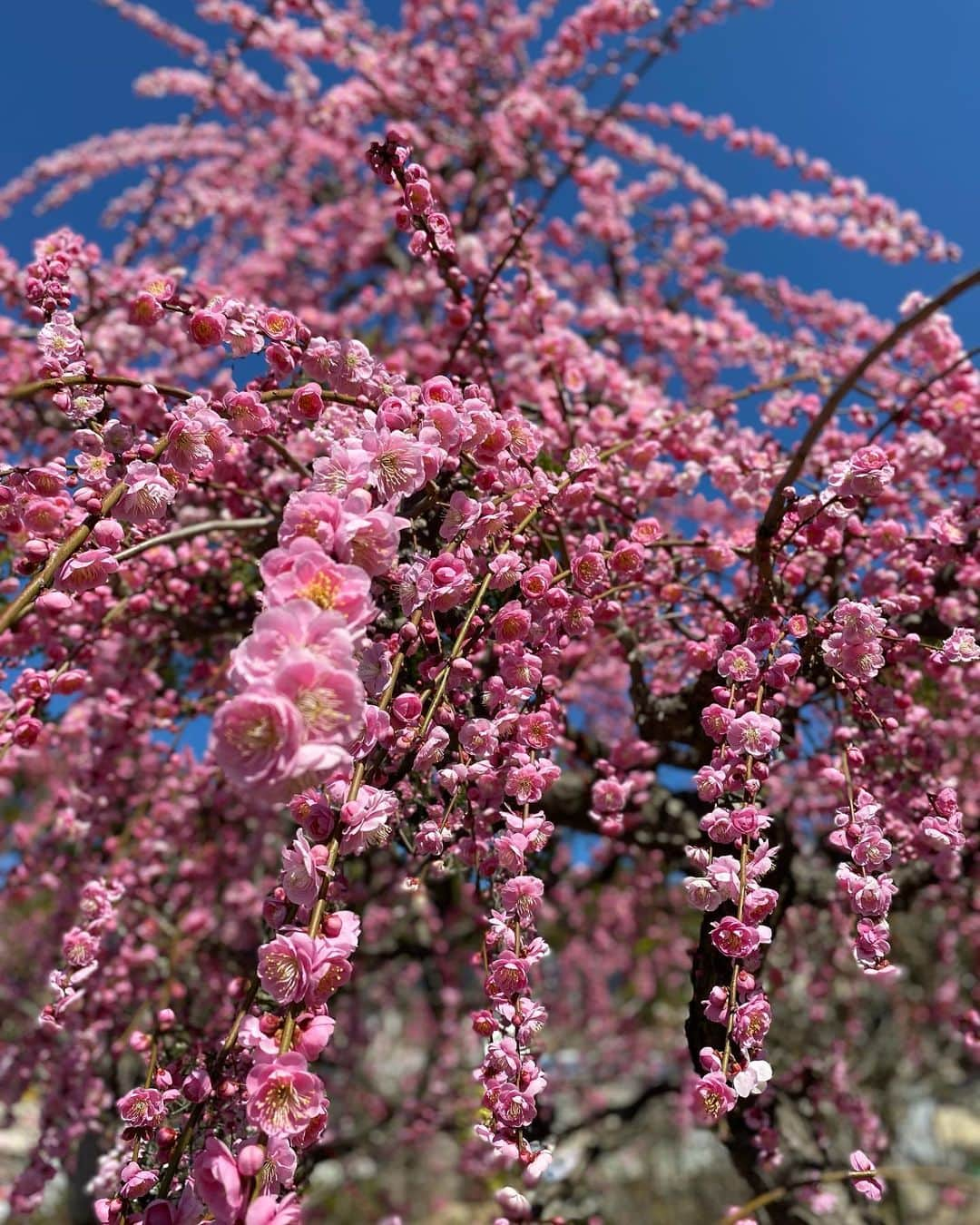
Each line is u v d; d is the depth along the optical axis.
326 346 1.36
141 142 4.96
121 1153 2.04
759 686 1.39
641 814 2.53
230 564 2.46
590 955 5.25
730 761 1.32
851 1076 4.15
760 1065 1.10
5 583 1.85
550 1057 3.54
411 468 1.19
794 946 3.41
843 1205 2.51
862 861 1.25
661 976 5.31
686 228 4.52
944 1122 7.28
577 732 2.49
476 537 1.37
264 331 1.36
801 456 1.54
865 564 2.14
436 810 1.47
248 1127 0.99
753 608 1.62
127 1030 2.38
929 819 1.41
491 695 1.35
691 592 1.83
